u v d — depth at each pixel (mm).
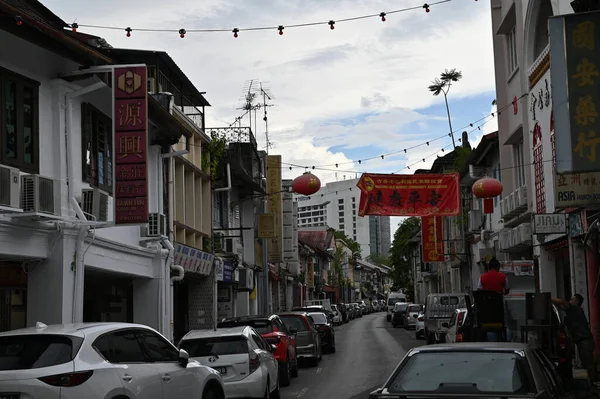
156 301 20359
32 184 12719
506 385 6844
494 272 15070
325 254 84125
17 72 13562
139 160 15352
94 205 15055
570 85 11281
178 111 23250
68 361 7945
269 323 18250
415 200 21047
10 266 14188
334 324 54406
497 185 19844
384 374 19922
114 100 15484
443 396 6609
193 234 25844
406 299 68750
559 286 23766
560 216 20359
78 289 14531
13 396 7602
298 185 17328
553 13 20516
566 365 13344
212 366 13305
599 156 11141
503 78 28266
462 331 15320
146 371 8953
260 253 40188
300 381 18828
